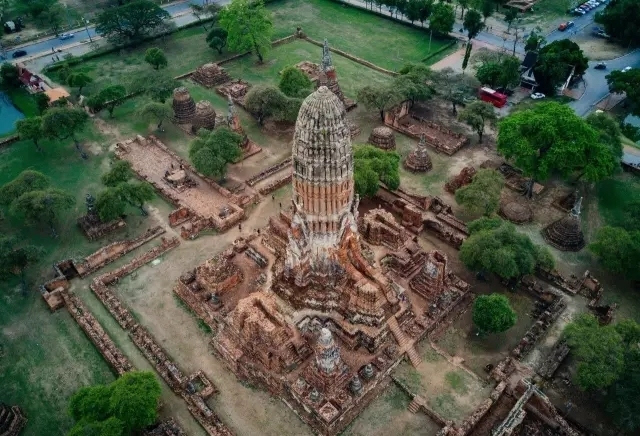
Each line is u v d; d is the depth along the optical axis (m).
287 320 73.88
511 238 80.62
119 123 125.31
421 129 119.25
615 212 97.94
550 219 96.56
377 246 85.56
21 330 79.38
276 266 80.94
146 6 151.88
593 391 69.50
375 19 172.25
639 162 108.62
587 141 92.25
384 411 68.31
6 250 80.31
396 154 100.38
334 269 74.25
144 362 74.06
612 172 100.12
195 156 100.88
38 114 128.50
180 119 122.56
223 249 91.12
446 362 73.31
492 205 90.75
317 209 68.62
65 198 92.94
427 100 130.62
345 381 67.62
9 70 138.62
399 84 118.75
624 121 121.38
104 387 64.75
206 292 80.25
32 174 96.75
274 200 101.50
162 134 121.00
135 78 140.38
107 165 111.94
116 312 79.62
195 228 93.69
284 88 124.94
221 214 95.69
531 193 100.75
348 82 138.25
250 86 136.62
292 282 75.75
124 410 61.22
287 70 125.62
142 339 75.81
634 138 109.44
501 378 69.88
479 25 147.12
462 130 119.88
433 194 102.06
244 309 70.19
